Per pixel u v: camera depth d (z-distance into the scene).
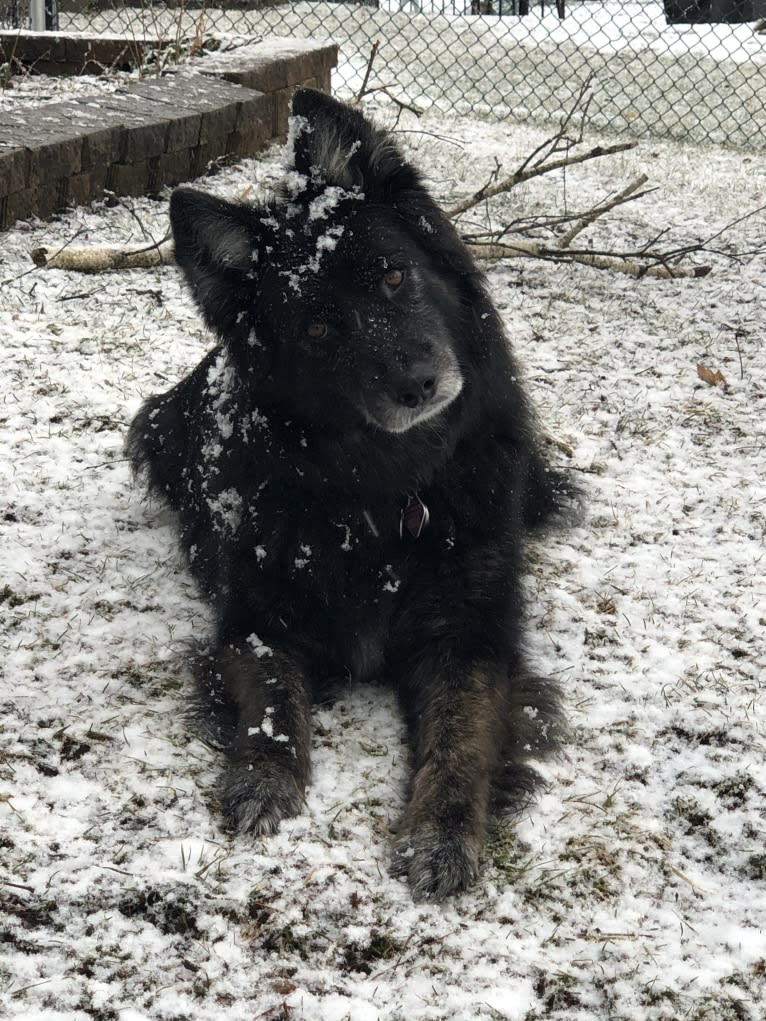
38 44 3.35
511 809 1.13
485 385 1.32
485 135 3.41
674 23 5.43
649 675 1.30
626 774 1.18
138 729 1.21
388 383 1.20
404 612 1.29
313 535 1.28
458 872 1.05
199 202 1.19
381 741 1.23
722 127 3.69
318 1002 0.95
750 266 2.31
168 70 3.05
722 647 1.34
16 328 1.96
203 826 1.10
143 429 1.61
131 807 1.11
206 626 1.38
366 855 1.08
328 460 1.26
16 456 1.65
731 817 1.12
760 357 1.95
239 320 1.25
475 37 5.02
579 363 1.96
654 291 2.21
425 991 0.96
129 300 2.08
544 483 1.55
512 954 0.99
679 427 1.77
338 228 1.21
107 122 2.50
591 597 1.43
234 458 1.31
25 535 1.50
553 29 5.27
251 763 1.15
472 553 1.29
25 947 0.98
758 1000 0.96
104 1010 0.94
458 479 1.30
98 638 1.34
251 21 4.87
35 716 1.22
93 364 1.88
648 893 1.05
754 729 1.21
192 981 0.96
